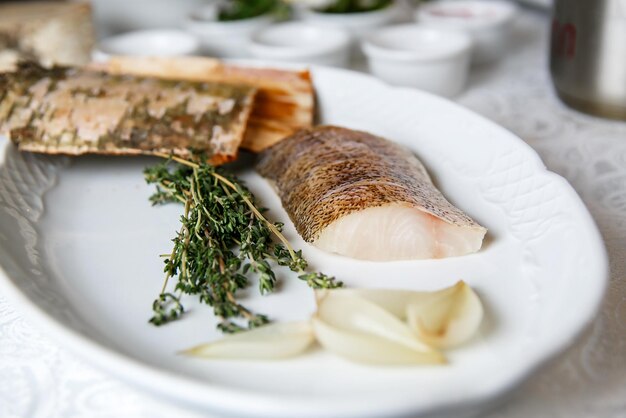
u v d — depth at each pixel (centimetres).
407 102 48
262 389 29
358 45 65
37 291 33
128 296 35
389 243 36
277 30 63
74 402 30
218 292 33
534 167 39
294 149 44
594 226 33
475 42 61
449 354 29
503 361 28
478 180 41
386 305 31
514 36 69
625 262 36
